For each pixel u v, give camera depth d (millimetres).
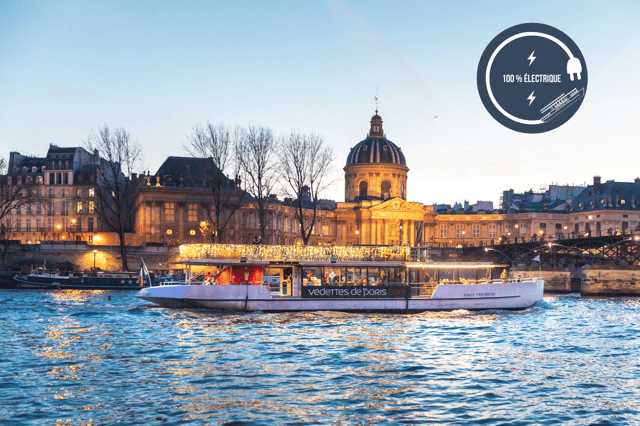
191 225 82750
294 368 21719
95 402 17250
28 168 97125
